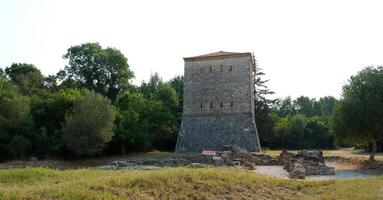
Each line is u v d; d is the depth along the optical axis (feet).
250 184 55.72
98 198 40.50
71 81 231.71
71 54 231.09
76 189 42.52
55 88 249.14
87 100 155.12
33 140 153.58
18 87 203.00
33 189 42.73
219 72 172.35
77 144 147.95
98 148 155.63
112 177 49.80
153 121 204.13
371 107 125.29
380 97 127.44
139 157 155.53
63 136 151.43
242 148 159.94
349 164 134.41
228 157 122.11
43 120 168.14
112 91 233.96
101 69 230.48
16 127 152.35
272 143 264.93
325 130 277.23
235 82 169.58
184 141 169.27
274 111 275.39
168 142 209.67
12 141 145.79
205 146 165.48
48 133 161.17
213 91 171.63
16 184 53.47
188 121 172.35
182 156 142.51
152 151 194.29
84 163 148.15
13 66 250.78
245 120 164.76
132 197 43.37
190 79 175.63
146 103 209.56
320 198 51.21
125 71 235.81
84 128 149.79
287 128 270.87
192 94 174.19
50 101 170.50
